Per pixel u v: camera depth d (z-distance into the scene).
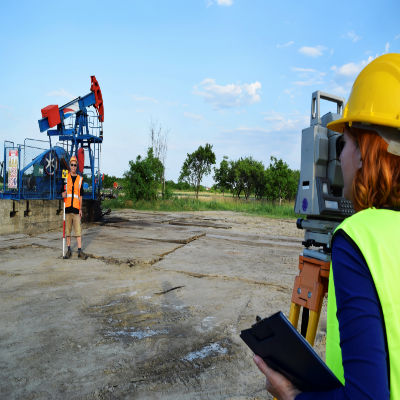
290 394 0.71
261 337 0.74
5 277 5.45
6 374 2.71
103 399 2.42
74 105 12.54
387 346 0.59
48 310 4.09
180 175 30.70
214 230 12.02
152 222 13.76
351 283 0.62
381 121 0.71
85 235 9.85
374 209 0.72
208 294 4.85
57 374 2.73
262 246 9.20
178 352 3.13
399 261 0.62
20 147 9.66
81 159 12.52
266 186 27.89
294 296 1.68
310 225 1.63
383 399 0.54
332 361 0.72
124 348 3.19
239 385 2.63
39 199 10.25
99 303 4.38
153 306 4.32
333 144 1.58
